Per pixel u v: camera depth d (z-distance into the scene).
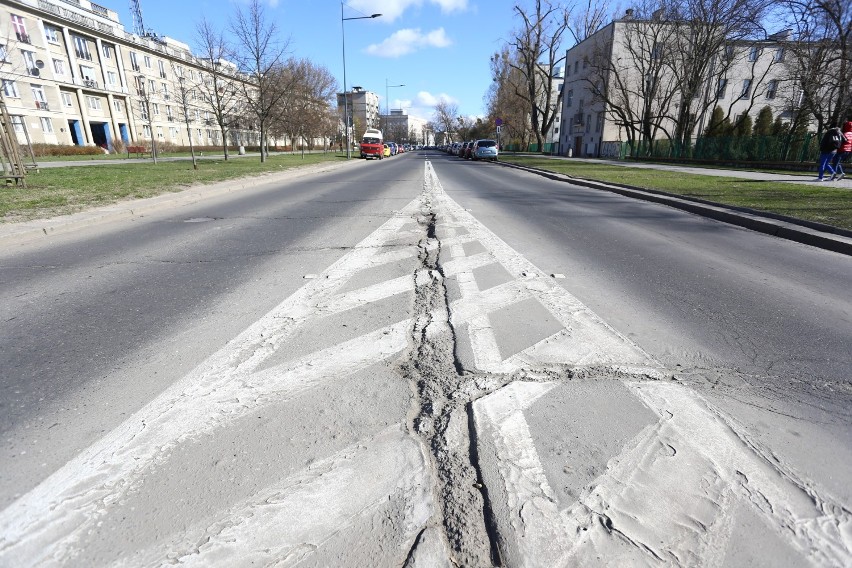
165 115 58.00
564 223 7.62
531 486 1.84
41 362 2.79
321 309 3.67
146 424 2.20
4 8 37.28
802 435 2.15
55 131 42.19
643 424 2.21
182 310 3.64
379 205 9.62
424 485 1.85
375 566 1.51
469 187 13.89
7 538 1.59
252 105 26.38
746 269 4.96
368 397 2.44
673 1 28.34
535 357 2.87
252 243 6.00
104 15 55.22
